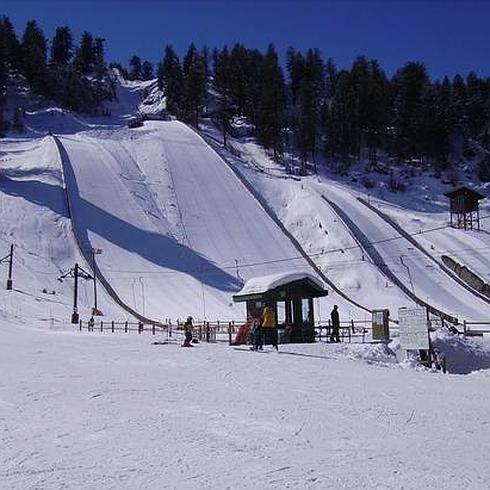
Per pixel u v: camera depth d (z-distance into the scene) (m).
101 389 12.27
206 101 162.50
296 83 177.75
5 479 6.24
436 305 60.09
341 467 6.83
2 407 10.17
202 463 6.94
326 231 79.56
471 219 86.62
